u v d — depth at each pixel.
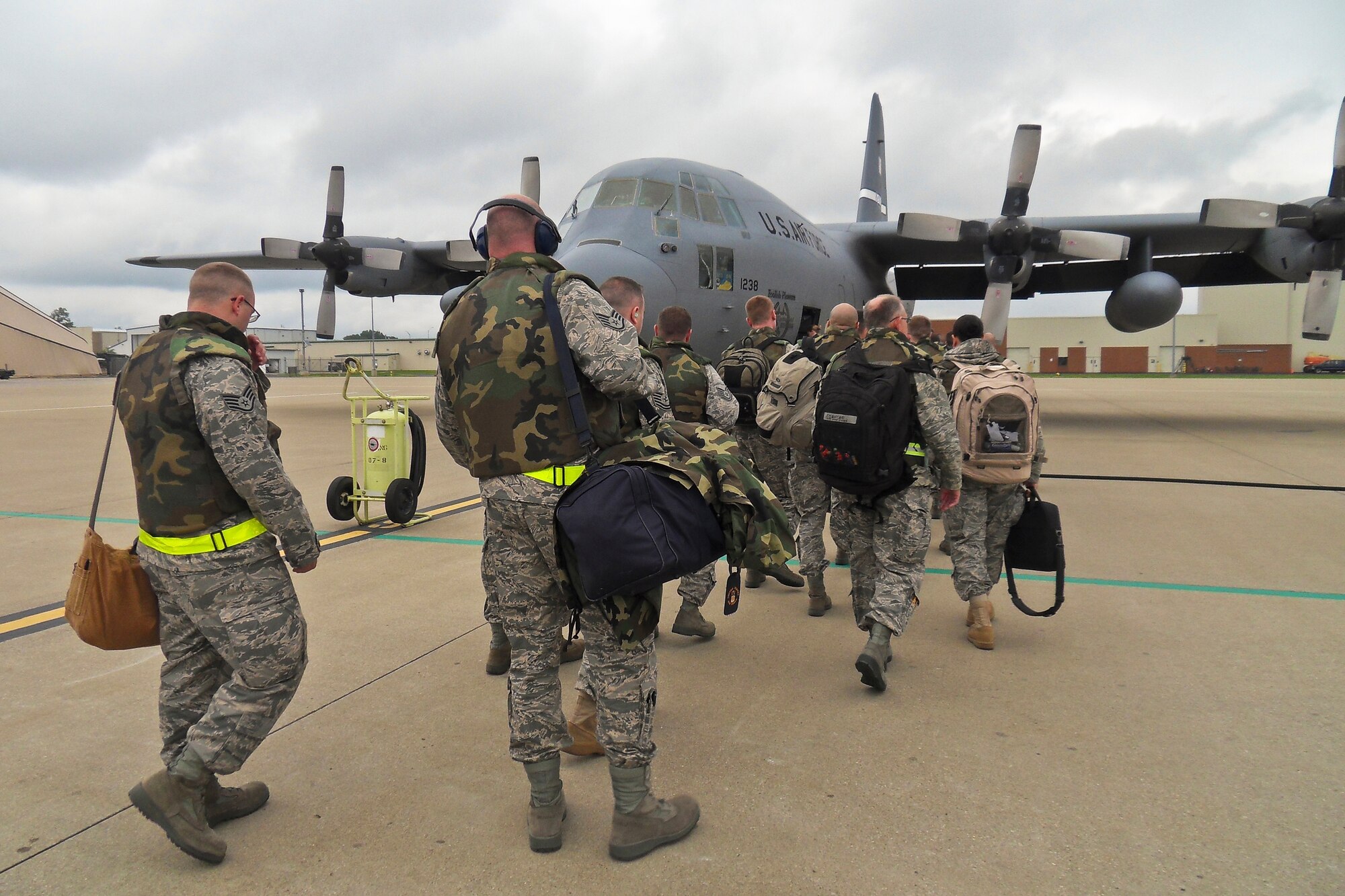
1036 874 1.95
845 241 13.88
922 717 2.84
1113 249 11.84
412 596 4.26
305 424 13.73
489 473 1.97
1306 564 4.81
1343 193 11.59
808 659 3.43
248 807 2.24
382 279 15.67
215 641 2.01
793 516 4.63
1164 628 3.73
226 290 2.12
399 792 2.36
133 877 1.97
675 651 3.53
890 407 3.01
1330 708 2.86
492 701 2.97
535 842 2.08
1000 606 4.12
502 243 2.11
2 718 2.81
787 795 2.33
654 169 9.47
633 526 1.82
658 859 2.04
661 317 3.74
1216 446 10.67
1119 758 2.52
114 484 7.89
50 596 4.25
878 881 1.93
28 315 55.91
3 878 1.96
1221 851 2.03
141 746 2.62
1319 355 64.44
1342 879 1.91
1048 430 12.84
